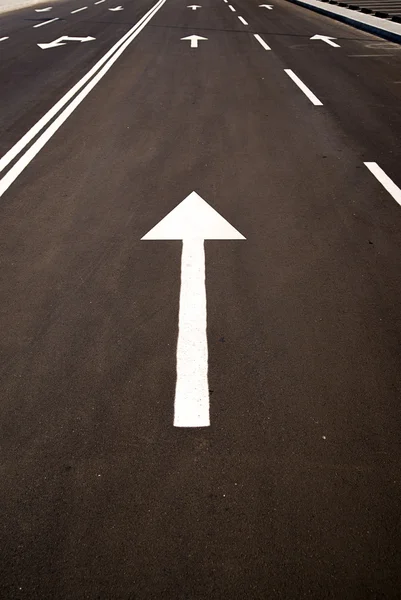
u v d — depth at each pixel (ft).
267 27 58.80
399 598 6.49
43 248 14.53
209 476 8.05
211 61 39.60
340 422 8.98
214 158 21.01
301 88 31.76
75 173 19.67
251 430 8.84
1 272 13.39
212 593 6.53
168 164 20.39
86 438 8.69
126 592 6.55
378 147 22.22
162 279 13.04
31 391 9.64
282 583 6.65
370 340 10.89
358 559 6.91
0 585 6.63
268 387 9.71
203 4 85.66
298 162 20.63
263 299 12.21
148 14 72.74
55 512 7.52
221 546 7.07
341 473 8.08
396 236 15.03
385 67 38.32
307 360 10.35
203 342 10.84
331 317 11.59
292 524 7.35
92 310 11.87
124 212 16.60
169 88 31.65
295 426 8.91
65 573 6.76
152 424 8.95
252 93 30.53
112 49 45.68
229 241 14.83
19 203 17.34
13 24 66.90
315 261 13.79
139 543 7.10
